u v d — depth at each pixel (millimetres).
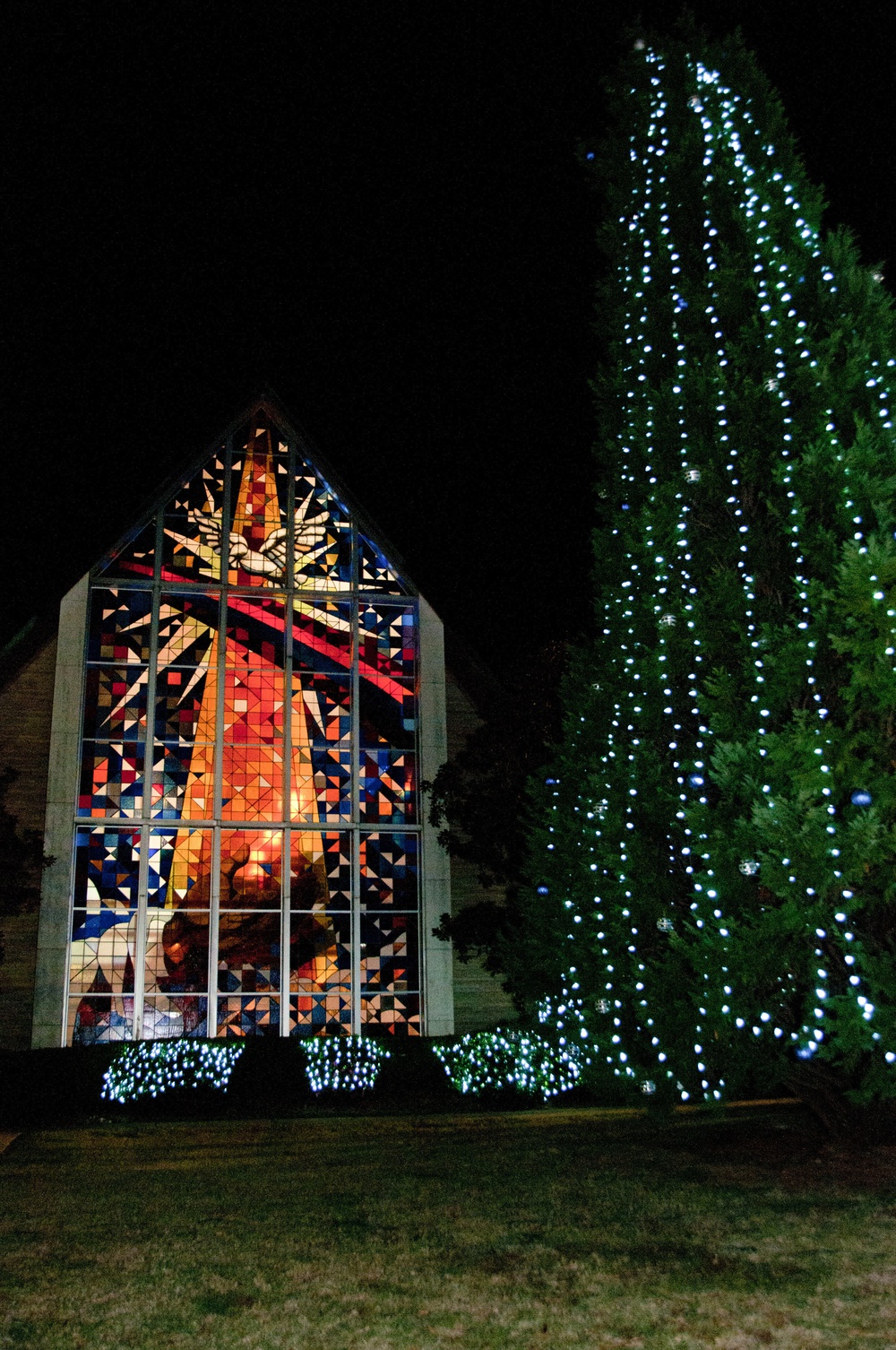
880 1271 5570
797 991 8422
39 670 22391
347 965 22094
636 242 11898
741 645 9141
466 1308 5316
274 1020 21469
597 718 11547
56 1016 20375
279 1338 4973
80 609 22750
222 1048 20078
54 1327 5172
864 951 7914
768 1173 8070
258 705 23188
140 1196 8430
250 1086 19906
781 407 9555
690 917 9852
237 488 24547
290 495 24734
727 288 10203
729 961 8047
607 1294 5445
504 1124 13828
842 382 9258
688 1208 7094
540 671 20312
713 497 9930
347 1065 20328
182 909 21688
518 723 20047
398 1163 9867
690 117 11453
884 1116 8680
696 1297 5336
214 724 22844
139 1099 19062
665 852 10219
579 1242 6406
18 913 19172
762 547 9672
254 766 22781
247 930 21859
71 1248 6637
